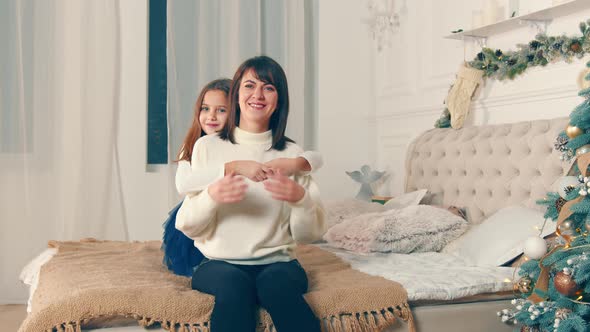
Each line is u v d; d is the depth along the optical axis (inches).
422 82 163.3
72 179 164.7
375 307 74.6
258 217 77.2
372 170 187.9
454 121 140.3
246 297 67.8
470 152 132.4
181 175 78.0
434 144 144.6
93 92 166.9
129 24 177.2
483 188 126.5
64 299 65.6
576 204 76.6
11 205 159.9
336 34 193.3
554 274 80.3
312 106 193.6
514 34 131.9
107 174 167.8
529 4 125.6
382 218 115.6
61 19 164.6
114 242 118.3
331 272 89.8
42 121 162.7
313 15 193.0
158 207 180.9
